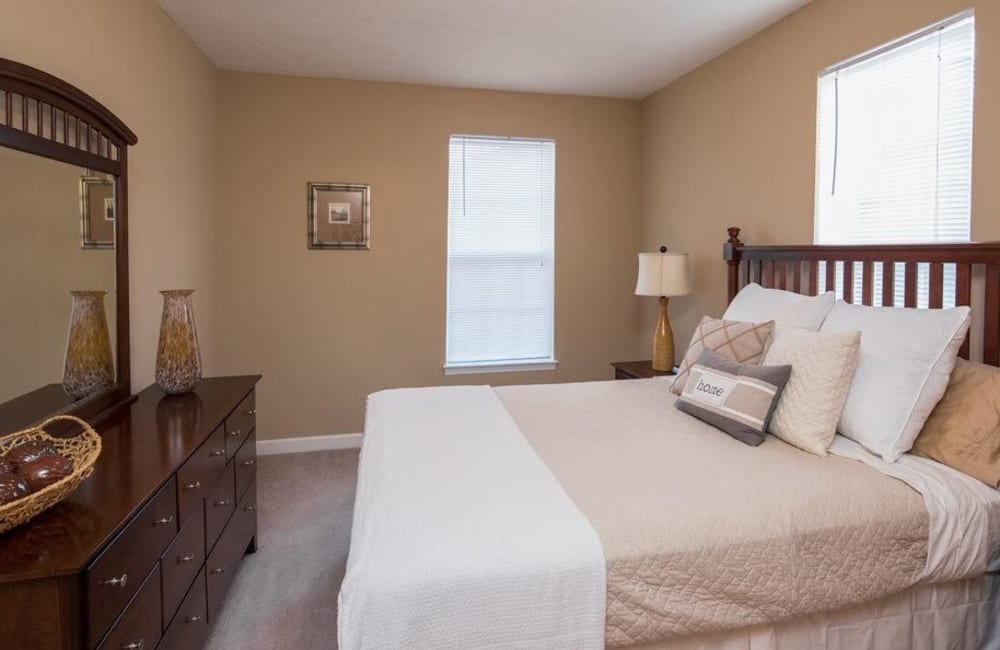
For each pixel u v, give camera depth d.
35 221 1.63
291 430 3.92
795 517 1.44
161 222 2.74
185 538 1.63
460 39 3.16
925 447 1.76
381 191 3.92
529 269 4.27
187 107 3.10
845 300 2.46
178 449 1.64
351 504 3.09
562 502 1.46
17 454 1.27
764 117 3.03
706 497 1.51
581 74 3.75
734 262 3.17
